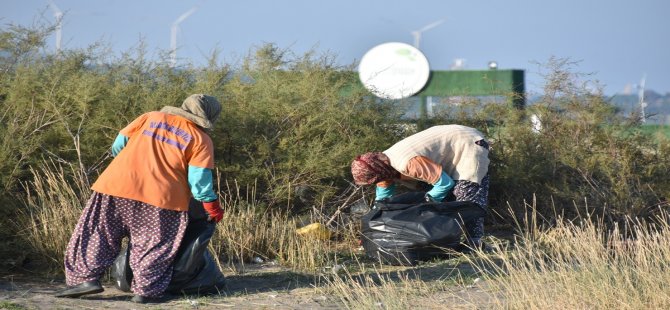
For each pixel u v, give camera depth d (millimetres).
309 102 34906
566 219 36438
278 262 30641
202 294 25281
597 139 37656
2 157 29031
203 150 23906
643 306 22312
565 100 38562
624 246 27594
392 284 25141
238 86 34969
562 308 22125
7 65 34281
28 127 31359
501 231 36531
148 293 24031
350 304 24422
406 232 29750
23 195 30172
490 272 27141
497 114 39188
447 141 30344
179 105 33938
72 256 24156
